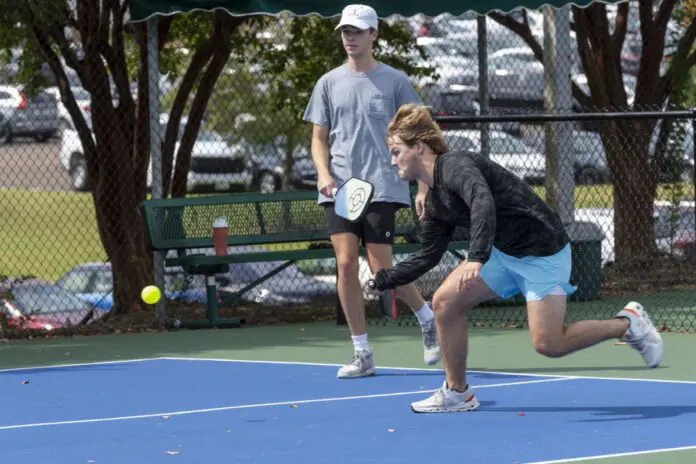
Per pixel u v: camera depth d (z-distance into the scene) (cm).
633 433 1066
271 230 2103
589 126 3053
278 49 2517
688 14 2786
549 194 2252
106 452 1041
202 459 1003
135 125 2317
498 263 1134
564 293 1126
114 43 2288
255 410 1223
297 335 1847
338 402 1259
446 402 1182
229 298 2019
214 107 3603
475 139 3325
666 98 2714
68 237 3716
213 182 3778
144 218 1991
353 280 1412
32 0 1847
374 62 1432
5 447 1073
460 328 1167
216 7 1862
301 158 3722
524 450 1004
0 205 3903
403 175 1130
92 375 1485
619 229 2606
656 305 2108
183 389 1366
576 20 2694
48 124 4203
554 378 1382
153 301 1585
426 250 1141
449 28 4825
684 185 2616
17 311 2180
